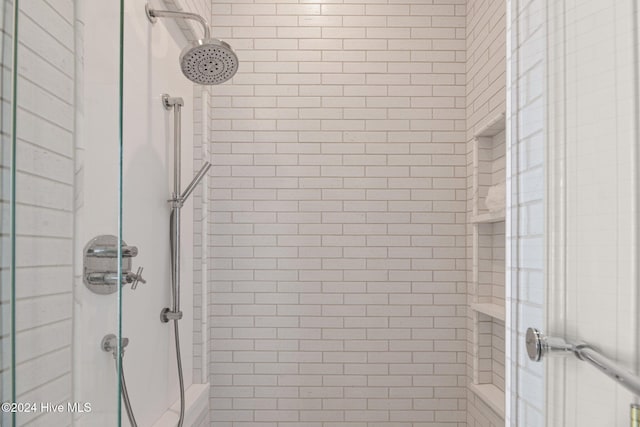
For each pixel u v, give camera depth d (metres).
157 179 1.77
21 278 0.80
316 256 2.49
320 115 2.53
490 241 2.29
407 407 2.45
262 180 2.51
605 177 0.64
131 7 1.53
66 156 0.77
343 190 2.51
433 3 2.53
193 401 2.00
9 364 0.80
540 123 0.82
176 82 2.01
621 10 0.61
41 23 0.79
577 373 0.70
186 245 2.17
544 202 0.80
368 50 2.53
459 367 2.46
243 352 2.46
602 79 0.65
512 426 0.92
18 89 0.80
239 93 2.52
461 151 2.52
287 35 2.54
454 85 2.53
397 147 2.52
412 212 2.51
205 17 2.39
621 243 0.61
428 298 2.48
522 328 0.88
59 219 0.78
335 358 2.46
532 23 0.85
